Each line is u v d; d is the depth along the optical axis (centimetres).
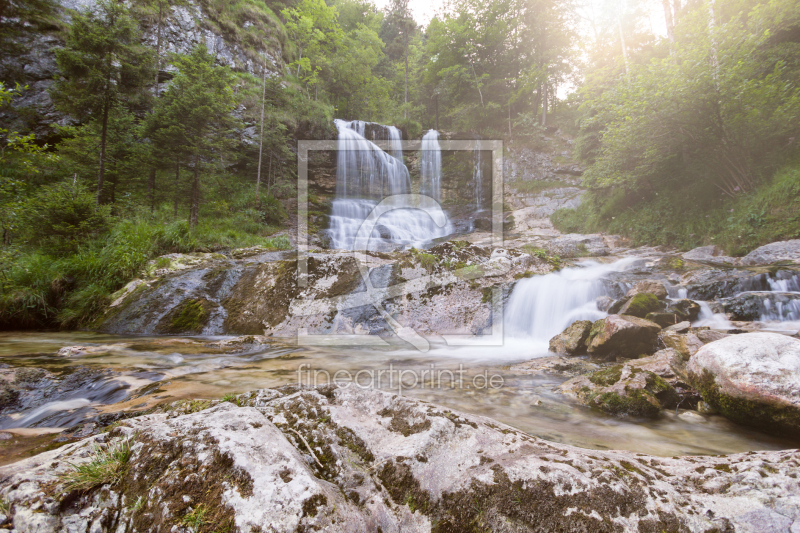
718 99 891
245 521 99
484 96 2770
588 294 613
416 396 311
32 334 600
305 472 116
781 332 439
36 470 125
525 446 149
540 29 2600
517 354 472
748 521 115
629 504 119
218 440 123
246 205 1605
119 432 149
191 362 410
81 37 993
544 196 1944
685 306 519
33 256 744
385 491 126
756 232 852
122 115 1240
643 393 280
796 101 830
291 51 2730
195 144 1139
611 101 1191
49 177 1140
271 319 606
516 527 114
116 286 719
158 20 1806
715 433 245
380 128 2330
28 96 1430
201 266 755
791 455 152
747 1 1093
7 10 1421
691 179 1134
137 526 105
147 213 1081
